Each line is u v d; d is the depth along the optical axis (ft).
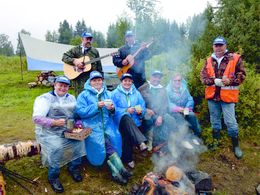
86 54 12.41
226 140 11.66
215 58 10.00
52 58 30.09
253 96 11.73
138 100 10.33
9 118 15.38
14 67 42.34
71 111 7.94
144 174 8.77
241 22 14.25
